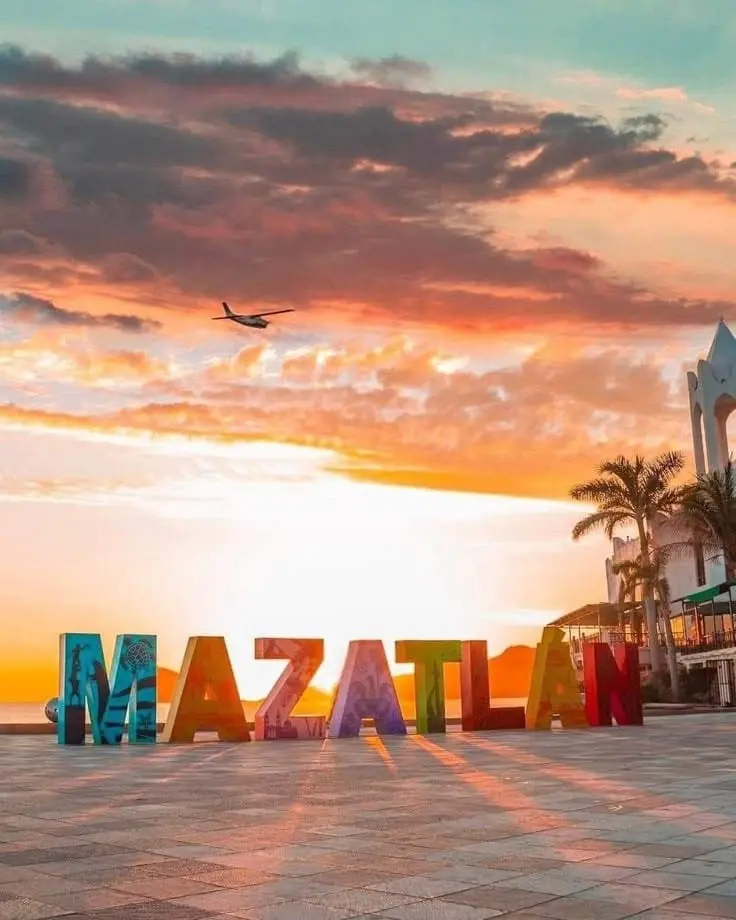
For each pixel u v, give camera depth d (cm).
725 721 4041
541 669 3588
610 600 9381
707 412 7794
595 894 826
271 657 3175
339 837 1132
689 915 751
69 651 3052
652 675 6031
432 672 3406
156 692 3089
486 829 1175
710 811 1307
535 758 2230
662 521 6288
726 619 6975
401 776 1845
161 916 773
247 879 907
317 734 3184
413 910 782
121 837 1157
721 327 8044
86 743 3059
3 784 1794
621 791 1548
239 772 1984
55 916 775
